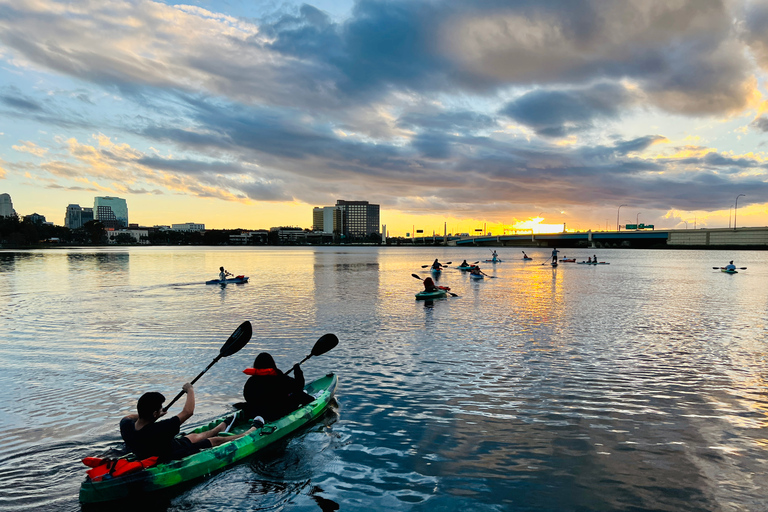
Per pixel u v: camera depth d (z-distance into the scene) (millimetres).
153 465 5527
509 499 5230
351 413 7816
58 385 9289
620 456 6266
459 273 43219
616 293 25906
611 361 11070
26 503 5090
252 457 6270
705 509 5027
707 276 39656
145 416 5664
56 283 32562
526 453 6359
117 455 6148
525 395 8688
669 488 5453
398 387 9180
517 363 10914
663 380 9562
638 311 19062
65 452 6289
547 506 5094
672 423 7375
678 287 29578
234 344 7520
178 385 9328
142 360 11336
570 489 5438
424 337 13922
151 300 22938
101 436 6789
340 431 7086
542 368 10484
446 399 8477
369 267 54406
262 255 102875
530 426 7266
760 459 6180
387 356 11617
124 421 5812
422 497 5285
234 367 10656
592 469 5910
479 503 5148
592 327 15531
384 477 5738
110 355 11836
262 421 6859
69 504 5094
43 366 10750
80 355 11820
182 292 26688
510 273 43969
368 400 8438
